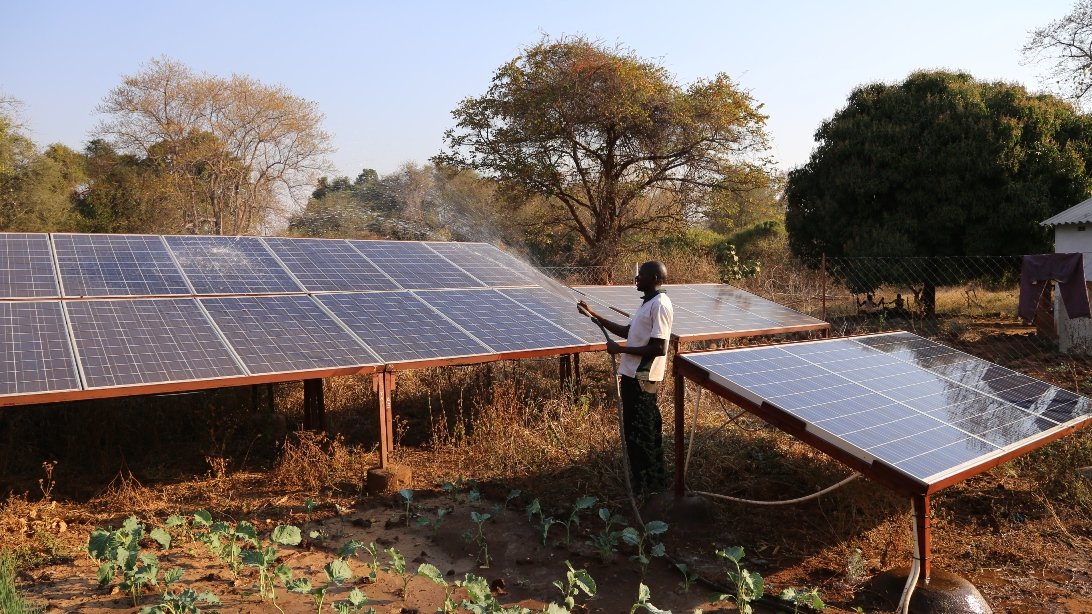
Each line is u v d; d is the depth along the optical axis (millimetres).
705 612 3996
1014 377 6109
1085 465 5941
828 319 15320
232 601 3939
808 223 18875
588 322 8281
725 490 5824
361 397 8547
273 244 8727
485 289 8742
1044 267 11008
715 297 10875
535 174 21656
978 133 16344
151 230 30906
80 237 7691
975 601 3805
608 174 22500
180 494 5801
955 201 16500
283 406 8234
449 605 3752
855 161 17562
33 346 5352
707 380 4773
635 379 5477
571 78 20953
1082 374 10055
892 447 4086
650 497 5477
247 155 32125
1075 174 15977
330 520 5273
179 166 31406
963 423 4738
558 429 6938
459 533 5059
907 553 4707
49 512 5234
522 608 3754
